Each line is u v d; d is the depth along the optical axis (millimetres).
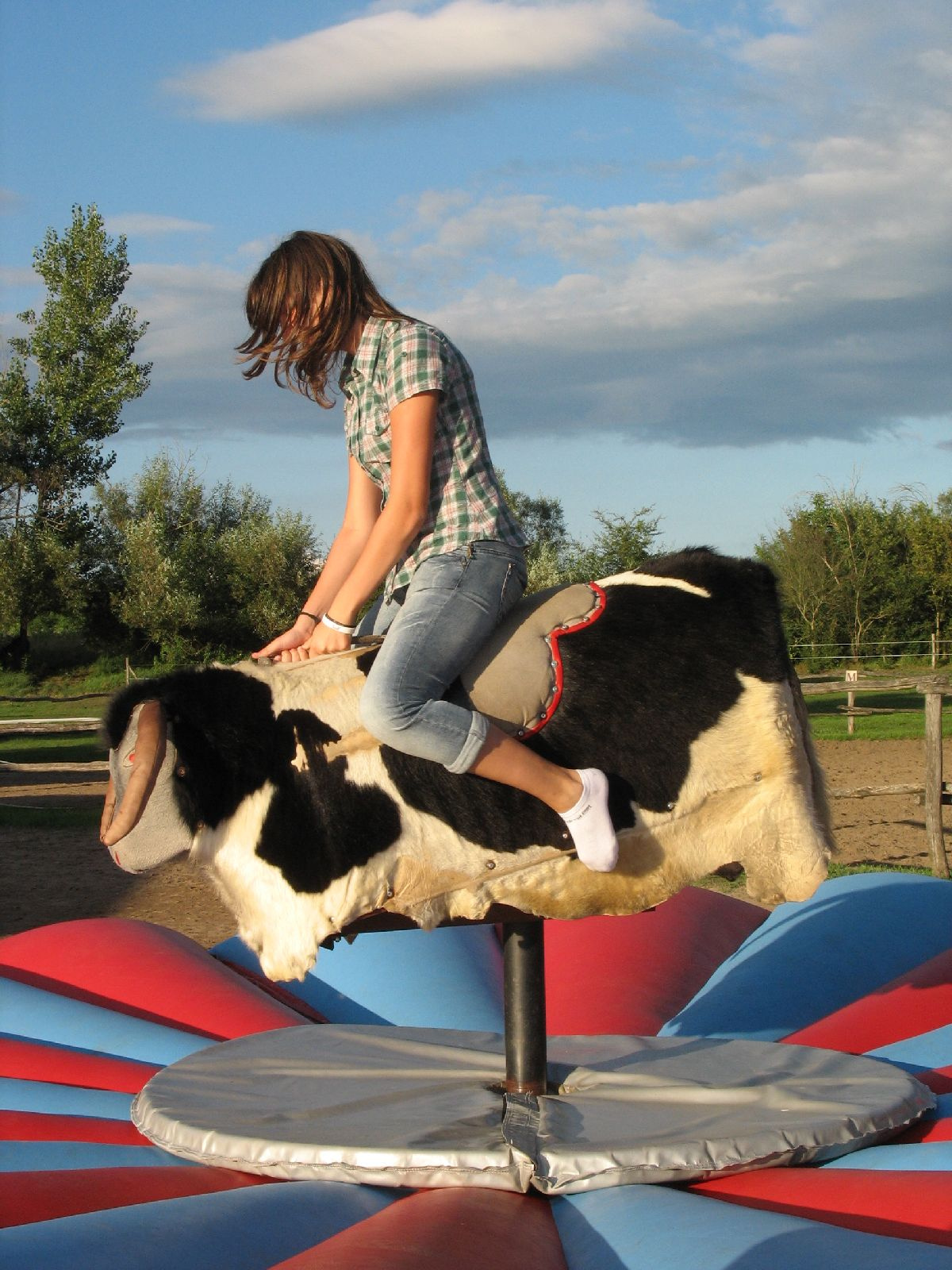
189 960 4328
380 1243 2105
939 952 4176
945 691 8531
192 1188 2506
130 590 34875
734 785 2643
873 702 24406
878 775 13133
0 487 37000
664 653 2641
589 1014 3879
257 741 2559
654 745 2602
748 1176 2531
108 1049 3611
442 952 4477
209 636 35188
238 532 36344
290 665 2627
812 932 4309
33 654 35406
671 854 2635
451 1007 4020
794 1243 2033
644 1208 2299
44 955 4426
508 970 2916
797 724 2730
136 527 35406
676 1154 2477
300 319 2592
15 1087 3289
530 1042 2891
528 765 2451
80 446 36844
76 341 37281
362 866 2533
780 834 2658
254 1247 2158
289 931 2543
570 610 2664
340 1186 2486
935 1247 1990
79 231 37281
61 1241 2043
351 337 2625
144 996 4059
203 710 2561
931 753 8508
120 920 4738
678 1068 3098
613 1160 2453
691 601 2703
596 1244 2195
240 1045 3359
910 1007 3615
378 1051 3303
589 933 4590
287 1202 2355
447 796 2547
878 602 33125
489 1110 2758
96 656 35719
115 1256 2020
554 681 2570
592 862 2482
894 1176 2396
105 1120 3023
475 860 2561
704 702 2631
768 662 2688
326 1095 2906
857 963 4086
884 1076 2986
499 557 2564
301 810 2543
